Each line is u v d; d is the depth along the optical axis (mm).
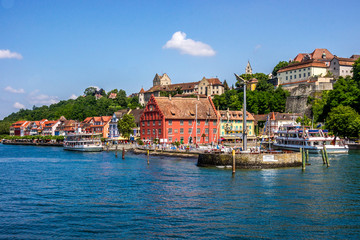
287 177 62406
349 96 133000
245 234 35594
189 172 68625
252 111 190500
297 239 34500
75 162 93688
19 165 87688
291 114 173125
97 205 45438
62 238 34719
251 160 70125
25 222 39156
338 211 42562
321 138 106125
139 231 36250
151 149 107312
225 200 47250
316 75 187875
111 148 135000
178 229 36781
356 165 77312
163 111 129125
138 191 52844
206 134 133625
